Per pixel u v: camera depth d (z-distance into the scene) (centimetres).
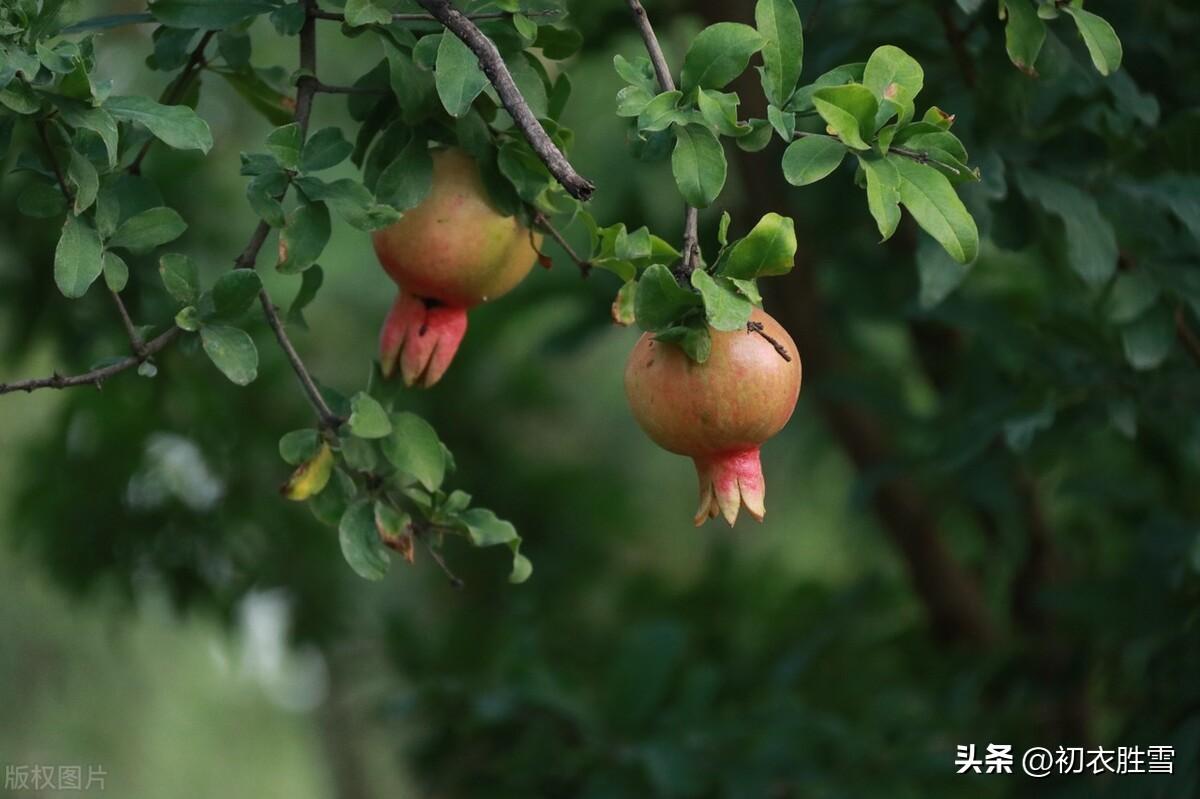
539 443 839
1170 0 388
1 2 244
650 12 488
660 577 718
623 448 1003
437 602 835
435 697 571
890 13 386
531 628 627
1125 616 454
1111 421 416
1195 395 413
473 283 270
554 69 361
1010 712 559
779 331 233
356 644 772
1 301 577
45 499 689
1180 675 443
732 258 216
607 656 674
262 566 704
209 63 301
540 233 268
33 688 1497
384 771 1119
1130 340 369
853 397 557
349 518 275
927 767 532
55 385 243
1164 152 358
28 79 234
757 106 458
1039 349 434
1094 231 345
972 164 345
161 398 632
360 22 253
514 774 539
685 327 223
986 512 634
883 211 221
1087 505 602
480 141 263
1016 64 263
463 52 237
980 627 643
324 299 822
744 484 236
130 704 1619
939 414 543
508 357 754
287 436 271
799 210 581
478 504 740
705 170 224
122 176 275
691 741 521
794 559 979
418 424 273
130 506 686
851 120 223
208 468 689
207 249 640
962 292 512
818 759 538
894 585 679
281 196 256
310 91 268
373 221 255
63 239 246
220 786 1716
